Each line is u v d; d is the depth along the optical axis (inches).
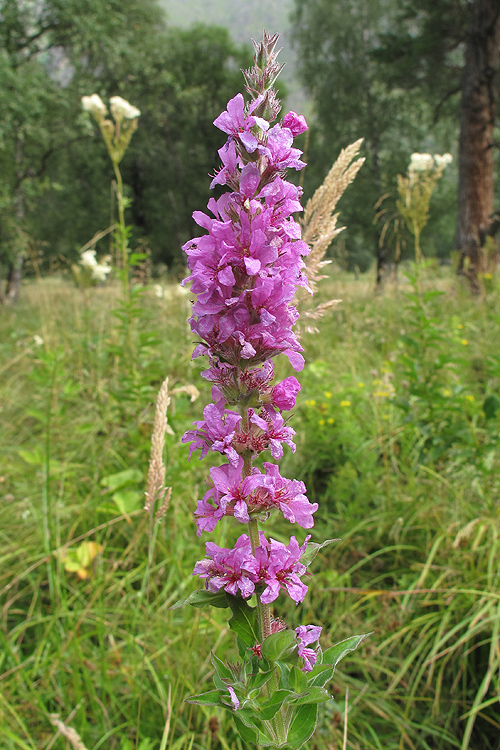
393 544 126.6
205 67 1226.6
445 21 658.8
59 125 773.9
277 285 45.5
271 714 45.7
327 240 95.4
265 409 49.1
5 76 581.3
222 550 47.8
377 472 142.6
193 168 1306.6
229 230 45.6
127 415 159.8
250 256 44.9
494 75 510.9
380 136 941.8
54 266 264.1
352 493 138.9
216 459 142.2
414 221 157.2
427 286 242.5
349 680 96.3
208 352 47.9
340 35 895.1
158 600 105.7
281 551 46.8
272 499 47.7
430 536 122.0
